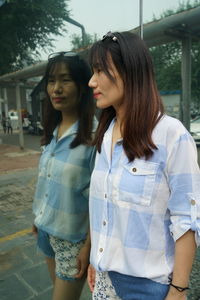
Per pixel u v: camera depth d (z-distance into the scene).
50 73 1.44
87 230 1.46
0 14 11.48
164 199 0.92
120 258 0.98
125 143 0.95
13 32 12.21
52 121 1.60
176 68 13.34
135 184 0.92
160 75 13.45
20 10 11.69
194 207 0.88
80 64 1.41
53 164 1.45
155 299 0.95
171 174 0.90
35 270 2.56
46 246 1.66
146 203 0.91
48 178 1.48
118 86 0.97
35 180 5.90
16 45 12.52
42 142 1.67
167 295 0.93
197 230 0.87
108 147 1.04
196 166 0.91
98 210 1.04
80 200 1.43
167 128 0.92
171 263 0.96
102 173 1.03
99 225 1.04
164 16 3.69
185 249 0.89
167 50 12.52
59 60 1.40
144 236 0.93
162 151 0.91
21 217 3.86
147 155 0.91
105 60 0.96
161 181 0.91
